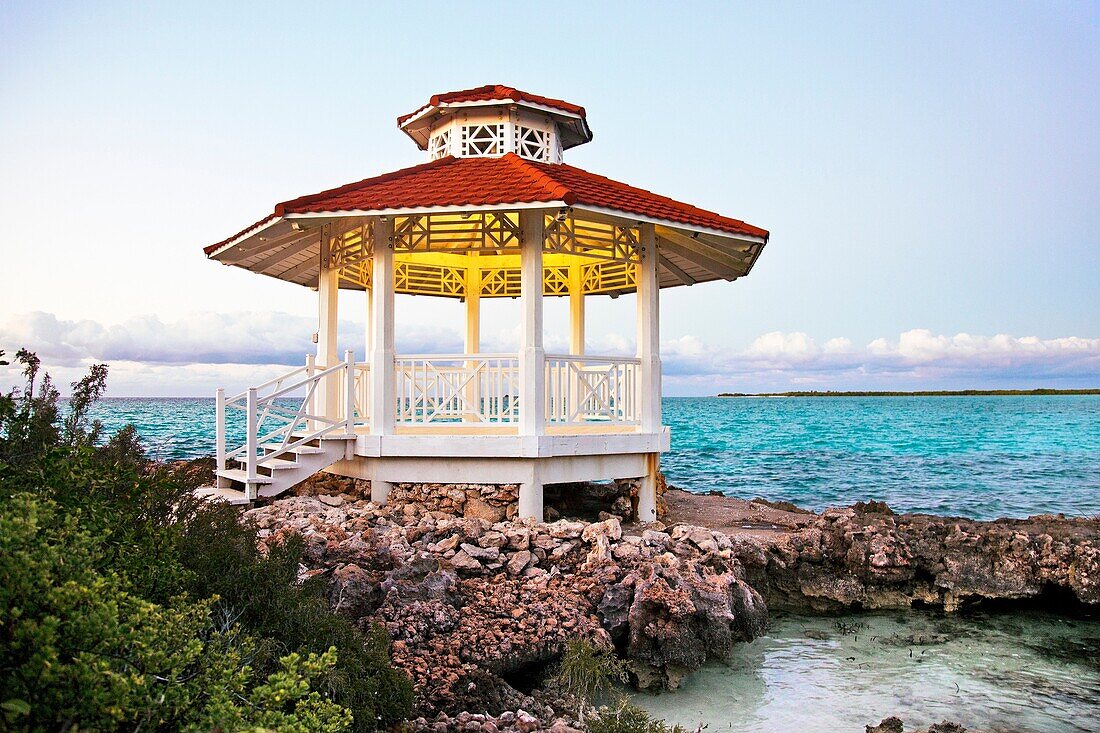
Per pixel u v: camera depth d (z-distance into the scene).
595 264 15.76
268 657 5.18
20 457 5.09
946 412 94.50
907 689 8.16
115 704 3.34
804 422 74.62
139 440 7.27
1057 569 10.68
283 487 10.89
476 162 12.45
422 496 11.20
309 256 14.72
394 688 5.70
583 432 13.25
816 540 11.05
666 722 7.28
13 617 3.41
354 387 11.71
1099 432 57.91
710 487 29.94
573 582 8.71
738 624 9.41
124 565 4.93
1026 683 8.36
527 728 6.24
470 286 16.17
